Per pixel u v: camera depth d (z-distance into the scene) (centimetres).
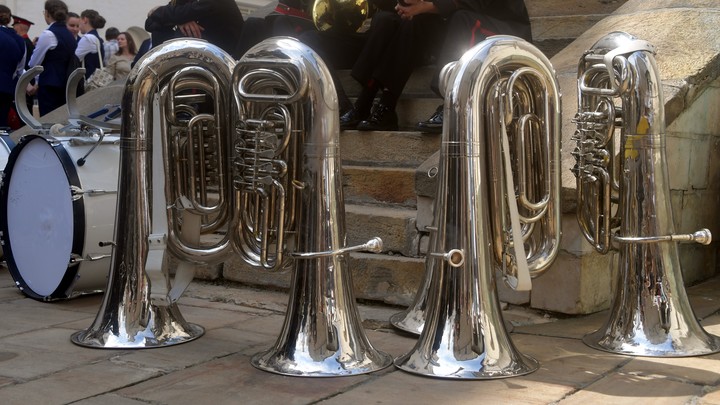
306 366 300
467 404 269
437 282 304
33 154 440
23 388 289
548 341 346
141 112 342
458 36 465
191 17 616
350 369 299
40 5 1244
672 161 436
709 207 484
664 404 268
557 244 319
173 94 338
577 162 335
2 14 887
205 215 347
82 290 439
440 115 482
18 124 954
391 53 511
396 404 270
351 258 425
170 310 353
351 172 492
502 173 306
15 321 393
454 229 301
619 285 337
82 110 668
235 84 314
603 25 501
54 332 370
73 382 296
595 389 283
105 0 1323
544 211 317
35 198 441
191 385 292
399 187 475
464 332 297
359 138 514
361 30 646
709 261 490
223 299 436
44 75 864
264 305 422
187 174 344
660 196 327
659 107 327
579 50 475
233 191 324
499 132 305
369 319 390
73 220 421
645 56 326
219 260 345
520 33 480
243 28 592
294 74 304
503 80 310
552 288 388
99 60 1023
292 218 317
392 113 521
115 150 445
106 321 345
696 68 437
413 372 298
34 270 445
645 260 328
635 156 327
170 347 341
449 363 295
